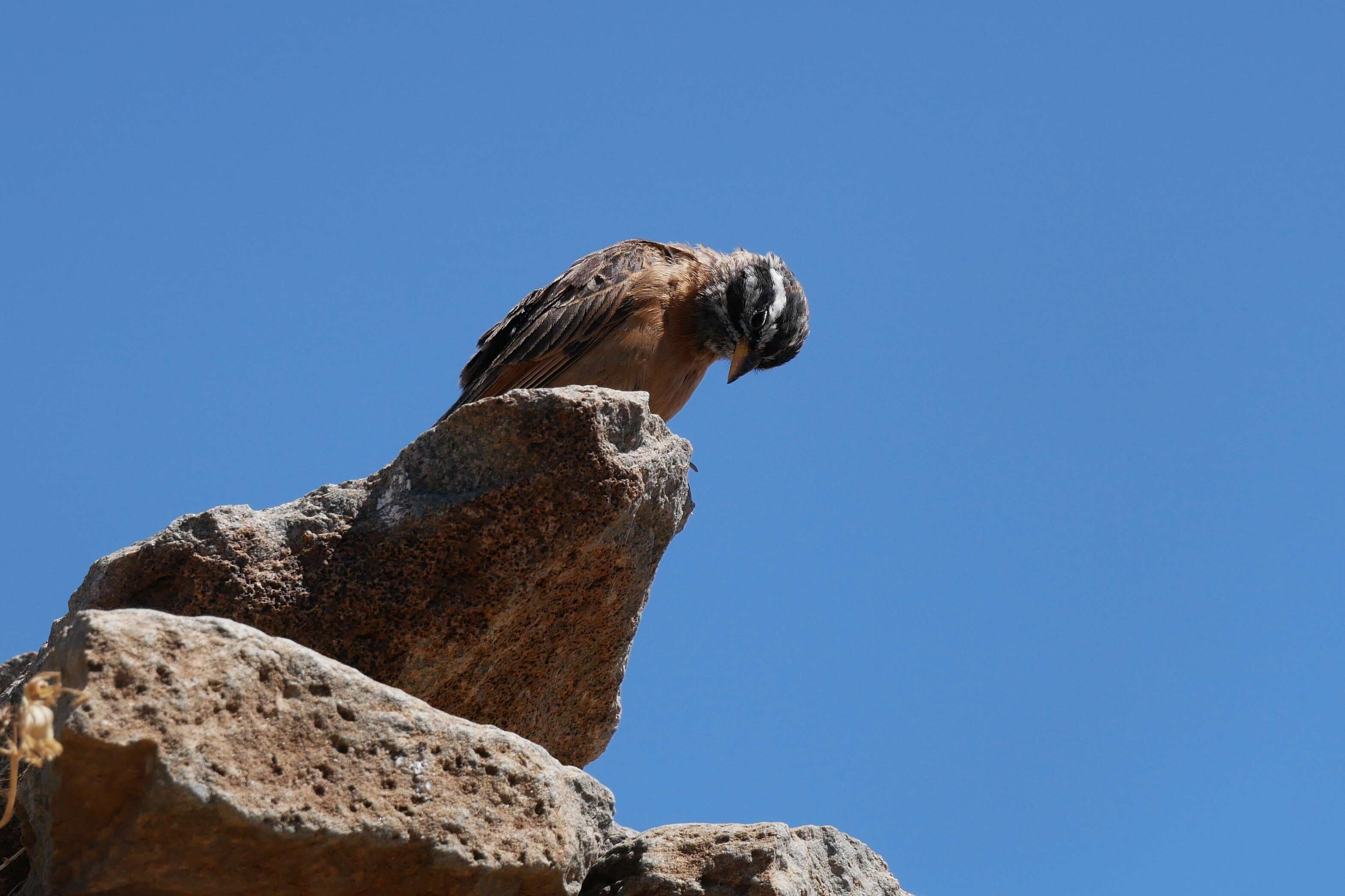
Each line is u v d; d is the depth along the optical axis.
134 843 7.07
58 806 7.11
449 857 7.70
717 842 9.56
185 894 7.45
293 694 7.48
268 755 7.30
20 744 6.43
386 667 9.35
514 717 10.59
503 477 9.53
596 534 9.55
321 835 7.34
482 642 9.54
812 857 10.02
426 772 7.82
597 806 8.82
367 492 9.63
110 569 9.09
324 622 9.27
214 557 9.12
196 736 7.05
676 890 9.30
